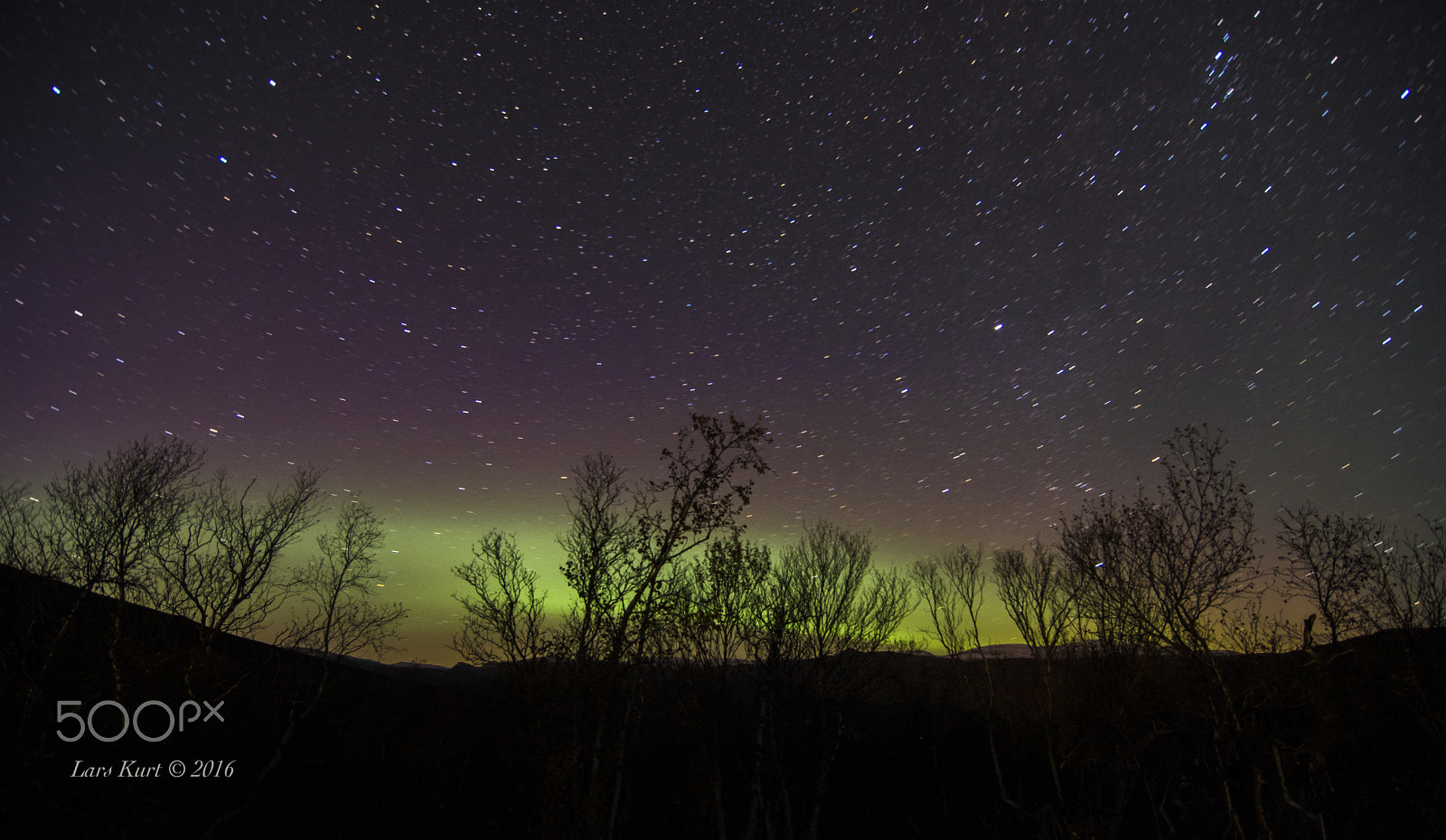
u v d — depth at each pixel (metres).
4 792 14.27
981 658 23.11
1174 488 15.60
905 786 24.41
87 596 16.78
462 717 24.19
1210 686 14.67
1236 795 16.69
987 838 21.27
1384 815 15.19
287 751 21.44
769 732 19.83
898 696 26.28
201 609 18.12
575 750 15.66
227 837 17.91
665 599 17.19
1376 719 15.75
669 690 19.69
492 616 17.17
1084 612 19.89
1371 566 15.98
